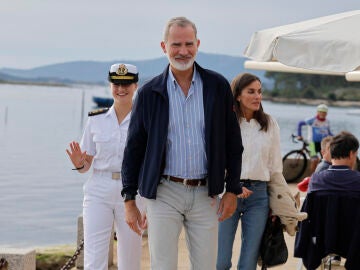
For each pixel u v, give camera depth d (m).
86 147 10.30
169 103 8.27
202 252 8.47
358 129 109.50
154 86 8.31
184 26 8.14
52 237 32.78
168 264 8.41
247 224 10.17
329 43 10.30
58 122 132.38
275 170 10.15
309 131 27.33
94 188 10.20
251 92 9.99
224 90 8.38
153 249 8.48
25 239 32.25
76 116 156.62
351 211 10.19
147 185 8.32
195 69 8.37
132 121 8.45
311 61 10.38
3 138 93.81
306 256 10.42
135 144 8.46
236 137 8.49
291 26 11.50
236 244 15.77
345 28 10.62
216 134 8.29
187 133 8.27
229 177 8.53
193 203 8.37
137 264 10.41
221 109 8.33
